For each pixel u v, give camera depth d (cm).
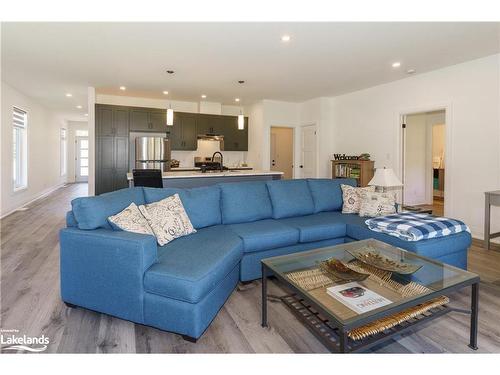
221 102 733
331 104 669
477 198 422
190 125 702
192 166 741
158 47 370
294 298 219
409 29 321
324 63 432
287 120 726
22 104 649
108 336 192
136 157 630
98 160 613
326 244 313
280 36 337
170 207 262
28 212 593
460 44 362
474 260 332
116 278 199
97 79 523
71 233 213
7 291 252
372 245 257
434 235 265
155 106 700
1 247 370
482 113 413
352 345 160
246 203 320
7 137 570
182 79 518
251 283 275
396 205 360
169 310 186
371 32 328
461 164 438
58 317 213
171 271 188
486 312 220
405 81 512
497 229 407
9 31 326
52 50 382
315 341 189
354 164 582
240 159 796
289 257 224
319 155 671
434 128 816
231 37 340
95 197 226
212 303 204
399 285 187
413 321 187
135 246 191
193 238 256
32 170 732
